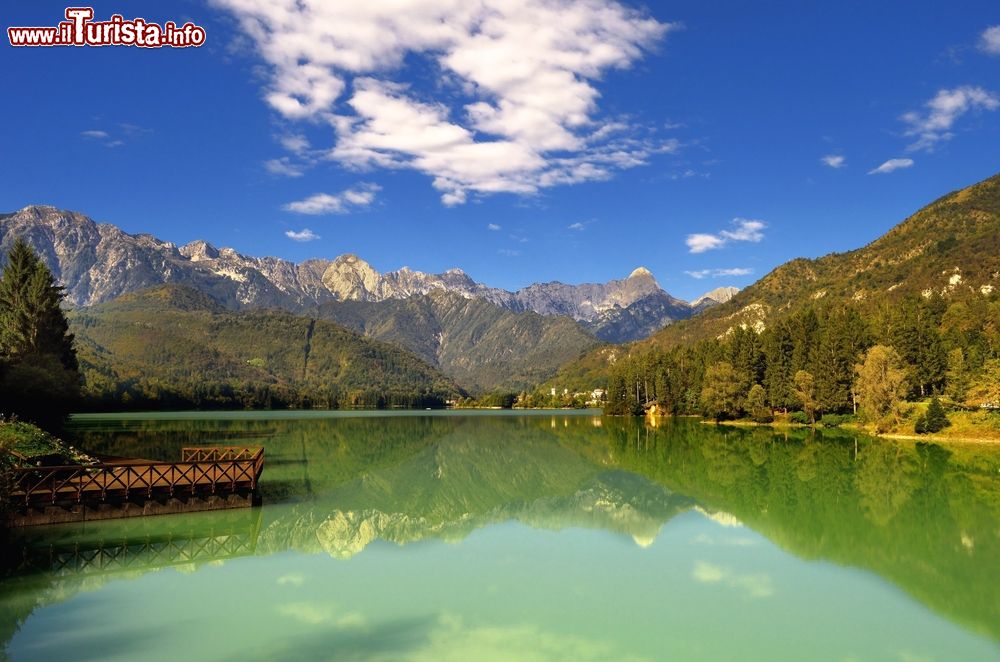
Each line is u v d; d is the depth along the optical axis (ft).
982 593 89.25
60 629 76.43
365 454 277.44
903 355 382.42
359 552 112.16
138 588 91.45
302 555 109.50
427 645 71.67
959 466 211.41
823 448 273.33
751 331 503.61
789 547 113.91
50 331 332.80
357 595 88.63
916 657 68.95
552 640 73.20
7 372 260.62
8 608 83.51
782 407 433.07
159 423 438.40
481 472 223.10
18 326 311.88
